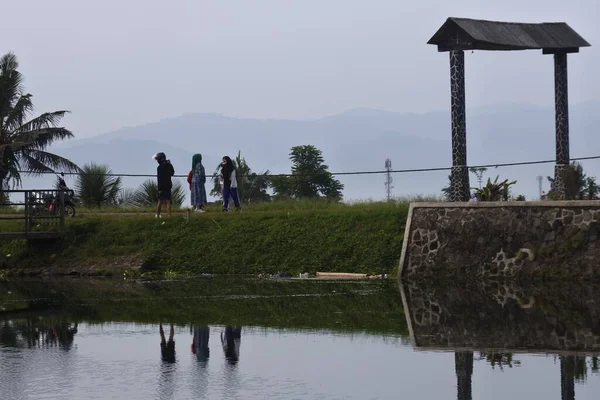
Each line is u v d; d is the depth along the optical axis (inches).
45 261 1860.2
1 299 1476.4
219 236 1823.3
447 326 1109.7
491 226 1517.0
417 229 1587.1
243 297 1409.9
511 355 943.7
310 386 835.4
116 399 800.9
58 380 876.6
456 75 1563.7
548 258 1461.6
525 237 1486.2
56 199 1915.6
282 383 848.9
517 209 1499.8
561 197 1627.7
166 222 1894.7
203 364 935.7
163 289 1547.7
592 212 1435.8
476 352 962.7
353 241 1706.4
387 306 1277.1
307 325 1147.9
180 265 1788.9
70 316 1267.2
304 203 1983.3
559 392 793.6
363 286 1499.8
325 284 1544.0
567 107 1690.5
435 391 809.5
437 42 1582.2
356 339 1051.3
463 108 1568.7
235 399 794.8
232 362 942.4
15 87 2689.5
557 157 1689.2
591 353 940.0
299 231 1777.8
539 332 1053.2
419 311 1224.2
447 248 1549.0
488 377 855.1
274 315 1230.3
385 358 946.1
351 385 834.8
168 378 876.6
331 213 1793.8
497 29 1610.5
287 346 1021.8
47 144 2704.2
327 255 1705.2
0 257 1889.8
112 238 1881.2
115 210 2117.4
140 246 1847.9
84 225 1925.4
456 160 1577.3
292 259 1726.1
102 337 1097.4
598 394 783.7
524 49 1656.0
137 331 1133.1
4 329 1168.8
